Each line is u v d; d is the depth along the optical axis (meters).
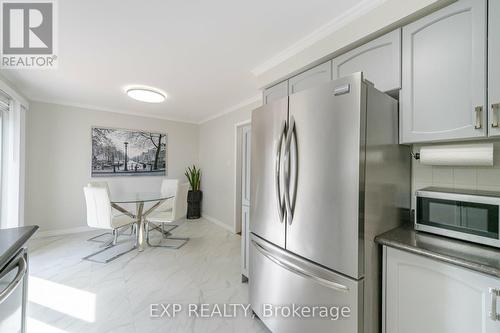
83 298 1.95
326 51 1.67
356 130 1.07
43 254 2.86
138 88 2.80
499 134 1.00
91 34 1.77
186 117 4.72
